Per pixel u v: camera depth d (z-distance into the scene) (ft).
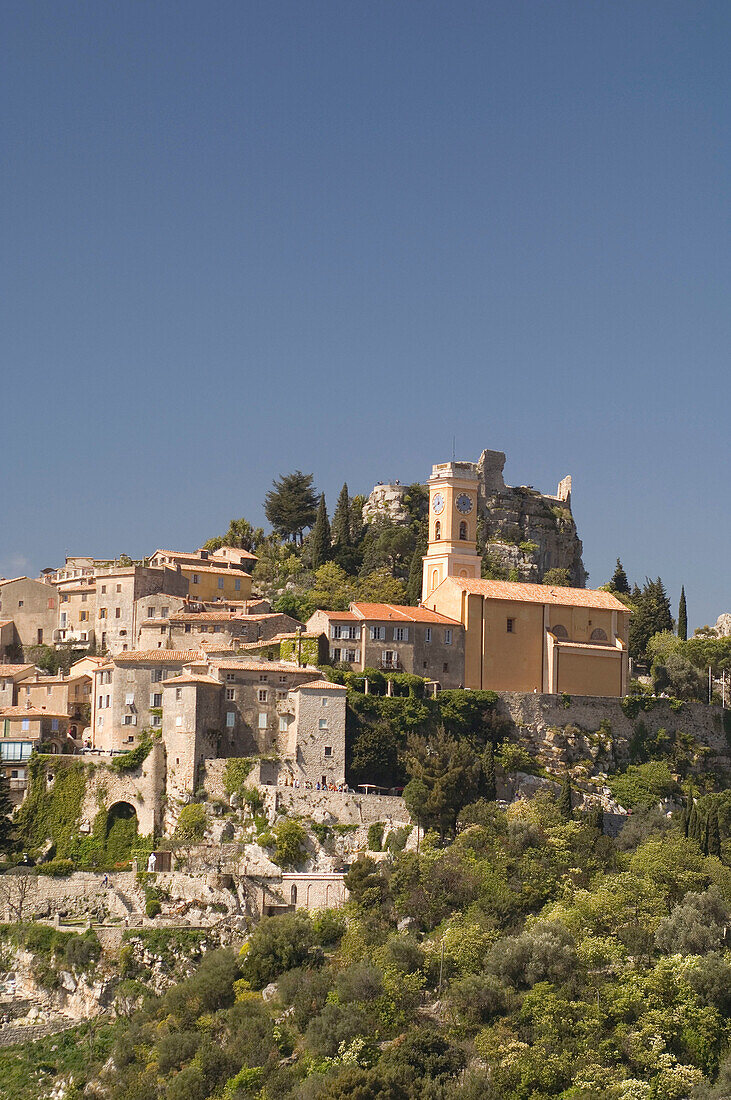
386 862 601.21
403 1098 481.05
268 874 607.37
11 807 638.94
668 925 545.03
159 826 645.51
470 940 540.52
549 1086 481.46
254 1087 498.28
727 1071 480.23
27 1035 560.20
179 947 580.30
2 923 599.16
